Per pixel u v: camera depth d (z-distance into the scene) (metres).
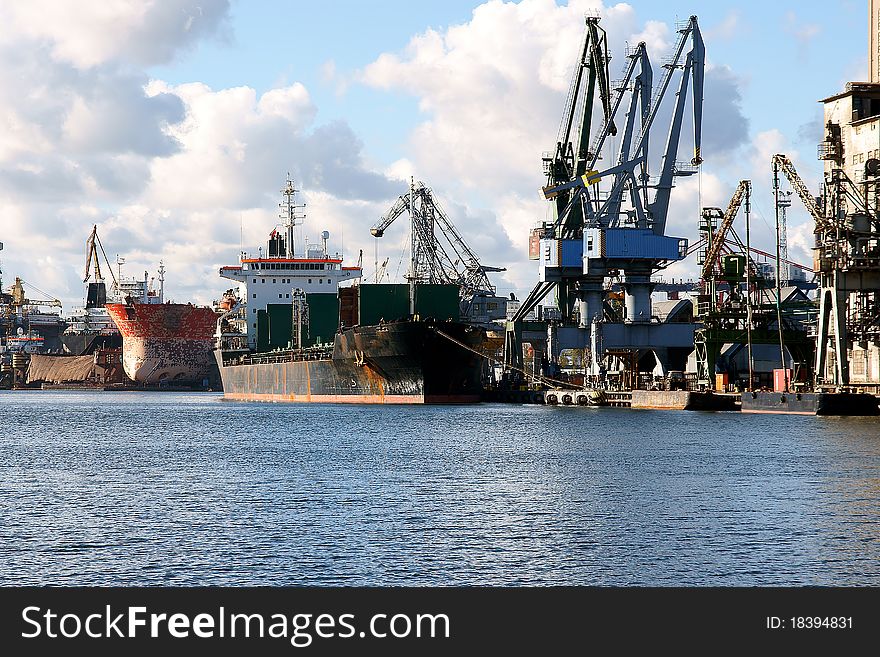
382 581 40.09
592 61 163.25
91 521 50.69
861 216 110.62
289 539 46.22
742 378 145.50
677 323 155.38
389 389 161.00
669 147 159.75
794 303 132.88
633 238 154.38
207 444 93.06
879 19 136.00
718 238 133.62
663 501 55.25
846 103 124.00
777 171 117.88
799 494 57.25
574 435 96.44
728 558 42.59
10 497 58.53
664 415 124.81
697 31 158.50
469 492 59.19
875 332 117.94
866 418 108.75
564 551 43.81
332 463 74.69
